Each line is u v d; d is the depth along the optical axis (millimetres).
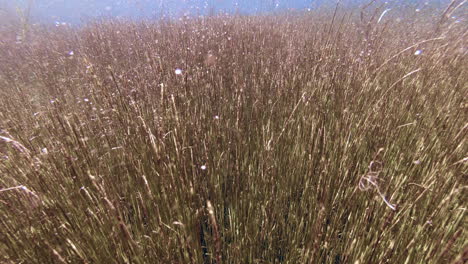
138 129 1795
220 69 3010
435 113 2035
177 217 1251
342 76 2463
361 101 2061
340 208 1375
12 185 1488
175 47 3754
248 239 1359
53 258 1056
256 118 2166
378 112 1783
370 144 1761
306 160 1678
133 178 1600
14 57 5289
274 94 2471
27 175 1426
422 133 1875
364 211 1197
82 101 2771
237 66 3064
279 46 4188
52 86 3494
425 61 2715
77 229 1186
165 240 1136
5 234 1079
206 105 2238
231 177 1727
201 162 1691
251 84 2680
